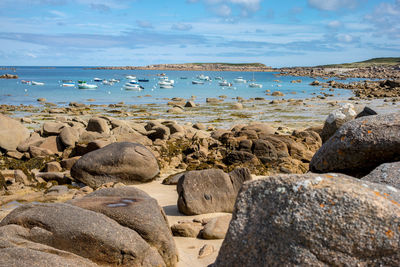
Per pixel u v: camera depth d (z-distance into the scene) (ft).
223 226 28.30
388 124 22.03
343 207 11.71
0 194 40.78
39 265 15.98
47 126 64.80
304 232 11.87
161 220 23.04
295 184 12.57
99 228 19.95
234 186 34.91
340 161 23.08
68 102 179.63
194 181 34.86
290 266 11.80
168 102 176.96
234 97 212.43
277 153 57.93
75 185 45.88
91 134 61.87
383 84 261.85
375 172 18.89
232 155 56.90
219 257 13.44
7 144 57.57
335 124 59.21
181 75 617.62
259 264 12.44
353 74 533.55
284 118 127.75
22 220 20.51
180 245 26.76
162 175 50.96
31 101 180.96
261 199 13.14
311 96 217.36
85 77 496.23
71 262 16.88
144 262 20.57
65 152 57.16
